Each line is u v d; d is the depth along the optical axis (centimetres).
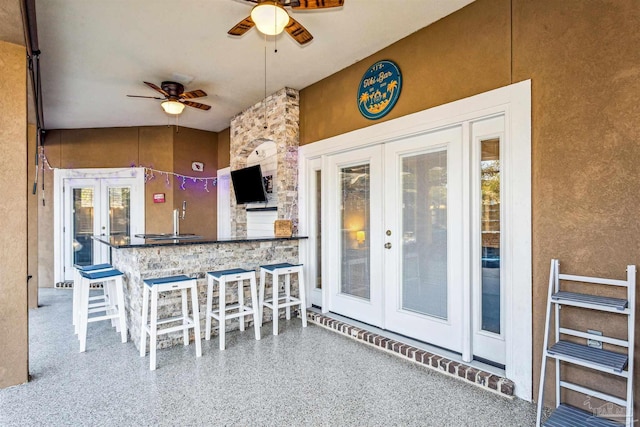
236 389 262
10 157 271
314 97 440
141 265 342
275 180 511
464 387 263
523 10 249
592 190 217
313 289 451
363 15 295
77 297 396
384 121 348
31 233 496
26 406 240
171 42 338
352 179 400
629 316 192
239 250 402
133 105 519
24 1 240
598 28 215
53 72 402
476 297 287
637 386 201
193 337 366
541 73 239
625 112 205
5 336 266
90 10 284
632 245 203
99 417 227
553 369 233
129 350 337
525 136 245
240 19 299
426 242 325
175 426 218
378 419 225
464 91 283
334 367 298
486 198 284
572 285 226
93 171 647
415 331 333
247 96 489
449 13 293
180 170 650
